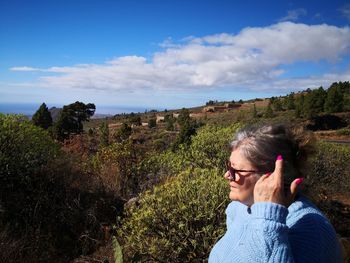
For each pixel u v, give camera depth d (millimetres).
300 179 1448
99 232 6086
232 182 1613
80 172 7516
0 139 6301
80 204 6641
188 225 4023
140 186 7406
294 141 1554
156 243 3973
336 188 9398
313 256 1335
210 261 1748
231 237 1621
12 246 5148
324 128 61250
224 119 81562
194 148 7676
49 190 6754
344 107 68375
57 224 6129
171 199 4086
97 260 5340
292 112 73688
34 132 7051
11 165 6348
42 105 24750
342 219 7598
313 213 1442
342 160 9500
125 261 4164
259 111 91812
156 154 8562
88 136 10844
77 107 21078
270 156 1529
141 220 4074
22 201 6230
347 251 4043
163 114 146875
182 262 4023
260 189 1453
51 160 7023
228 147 1706
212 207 3914
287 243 1323
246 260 1356
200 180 4223
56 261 5395
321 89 68000
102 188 7211
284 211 1382
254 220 1383
